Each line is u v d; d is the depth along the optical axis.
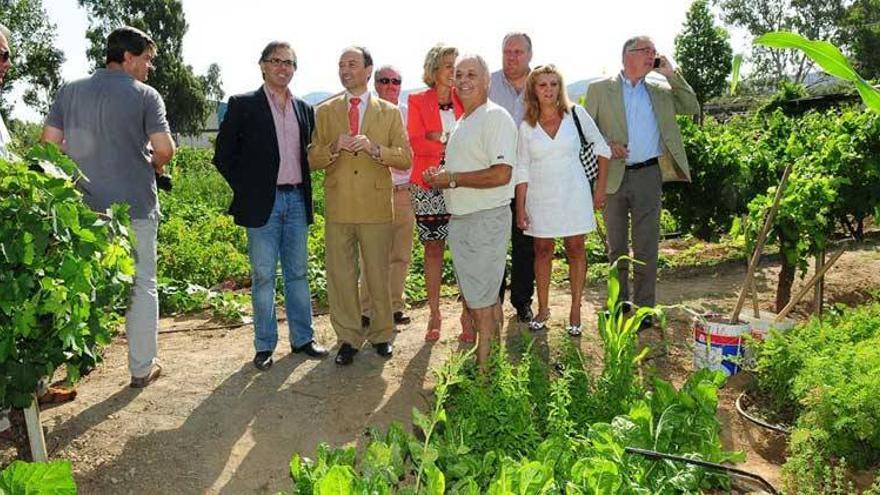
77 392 4.74
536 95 5.12
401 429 3.55
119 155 4.42
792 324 4.98
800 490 3.34
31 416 3.58
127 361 5.38
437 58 5.23
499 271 4.59
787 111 23.66
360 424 4.33
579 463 3.01
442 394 3.29
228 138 4.80
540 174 5.21
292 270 5.27
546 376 4.36
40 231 3.12
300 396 4.67
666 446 3.38
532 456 3.48
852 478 3.55
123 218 3.60
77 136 4.37
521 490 2.77
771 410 4.39
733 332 4.77
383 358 5.32
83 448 3.98
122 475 3.74
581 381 4.08
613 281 4.23
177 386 4.83
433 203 5.45
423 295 7.48
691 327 6.03
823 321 5.23
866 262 8.34
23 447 3.70
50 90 40.09
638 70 5.58
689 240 10.82
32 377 3.27
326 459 3.28
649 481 3.25
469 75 4.36
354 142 4.75
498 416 3.58
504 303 6.72
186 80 57.47
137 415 4.39
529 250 5.92
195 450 4.00
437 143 5.36
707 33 37.31
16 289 3.08
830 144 6.95
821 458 3.49
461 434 3.38
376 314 5.29
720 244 9.95
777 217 5.72
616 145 5.59
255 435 4.18
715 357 4.77
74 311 3.23
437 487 2.80
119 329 6.14
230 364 5.26
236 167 4.88
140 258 4.64
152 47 4.59
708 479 3.48
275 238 5.04
